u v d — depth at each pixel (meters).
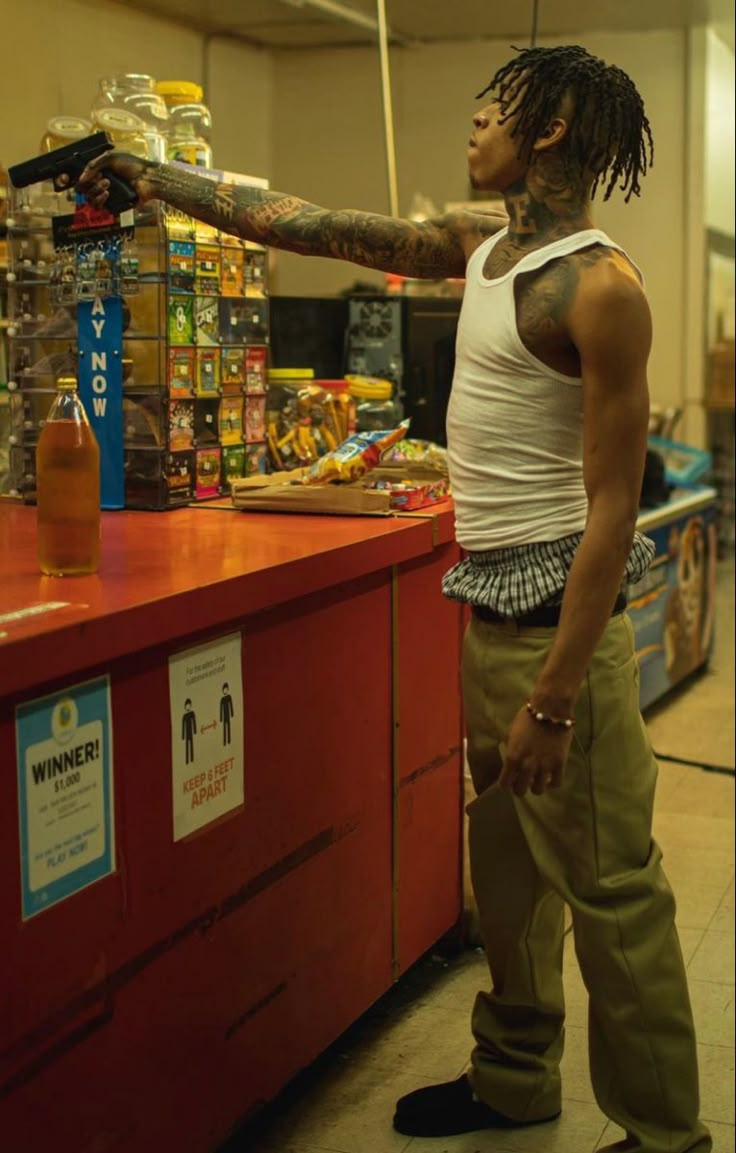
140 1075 1.78
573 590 1.72
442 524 2.45
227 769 1.91
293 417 2.92
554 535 1.83
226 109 6.48
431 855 2.65
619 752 1.88
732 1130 2.22
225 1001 1.96
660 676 4.99
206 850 1.88
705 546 5.42
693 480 5.52
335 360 3.48
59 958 1.59
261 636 1.98
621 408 1.69
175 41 4.28
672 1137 1.94
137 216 2.41
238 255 2.62
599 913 1.90
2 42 2.88
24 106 2.95
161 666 1.74
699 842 3.65
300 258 6.94
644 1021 1.91
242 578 1.80
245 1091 2.04
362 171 7.38
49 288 2.50
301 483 2.51
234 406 2.66
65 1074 1.63
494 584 1.86
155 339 2.43
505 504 1.83
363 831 2.35
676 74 7.25
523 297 1.75
